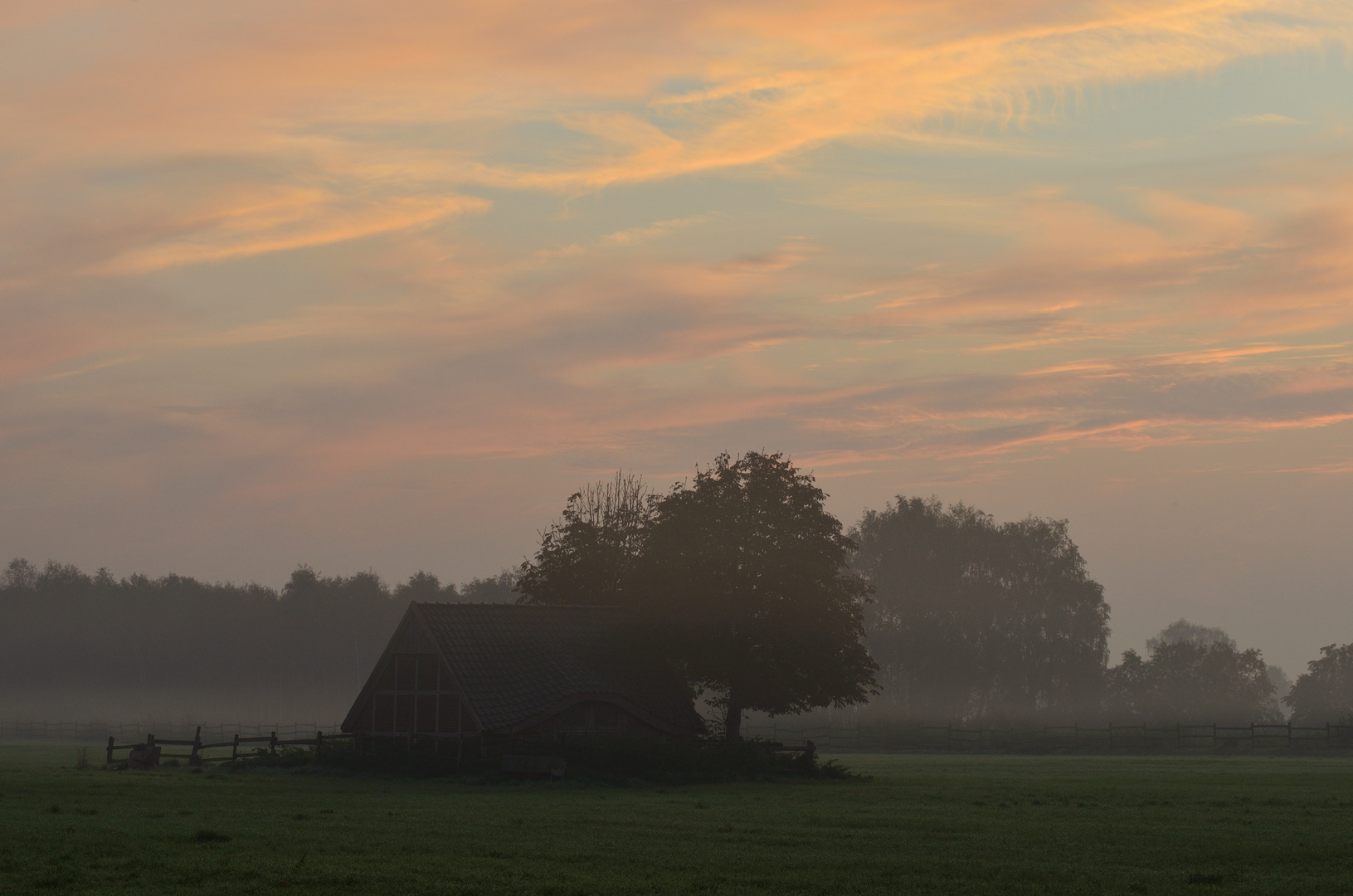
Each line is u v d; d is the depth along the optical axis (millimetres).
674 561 58406
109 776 47969
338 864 22125
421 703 54125
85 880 20016
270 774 50500
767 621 56781
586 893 19125
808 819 31828
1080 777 54906
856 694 57875
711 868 22188
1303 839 27531
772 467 59438
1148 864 23344
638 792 42844
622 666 57750
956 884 20438
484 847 24891
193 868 21344
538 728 52375
